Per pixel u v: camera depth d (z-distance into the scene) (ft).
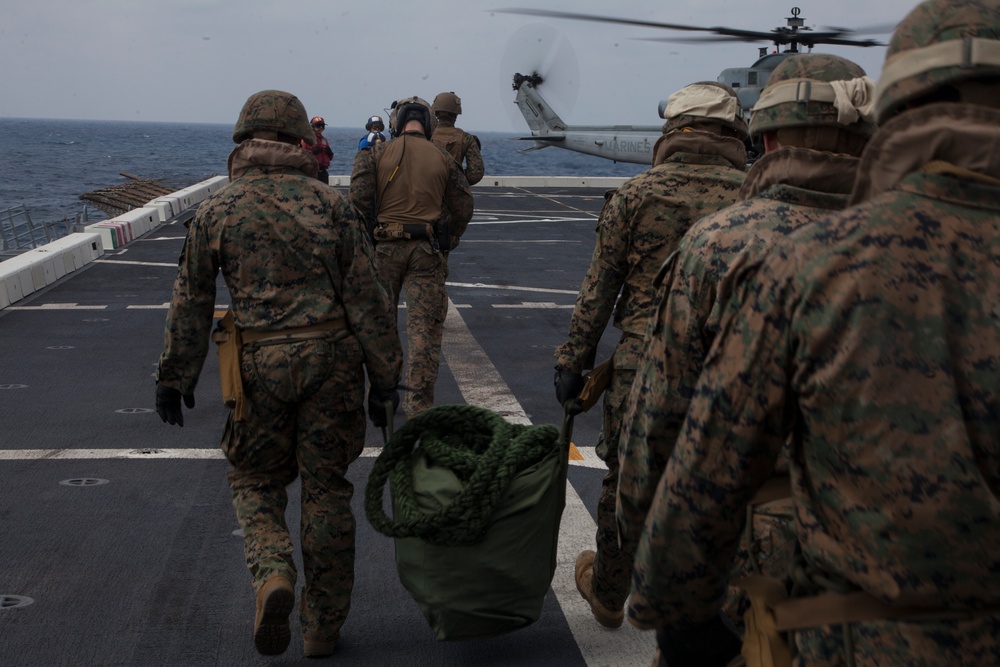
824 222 4.52
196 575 12.74
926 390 4.13
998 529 4.05
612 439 10.11
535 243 51.88
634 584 5.23
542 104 140.77
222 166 399.03
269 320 10.00
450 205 18.78
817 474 4.45
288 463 10.63
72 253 40.06
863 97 6.20
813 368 4.36
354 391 10.29
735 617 6.00
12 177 292.61
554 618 11.71
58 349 26.16
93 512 14.87
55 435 18.78
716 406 4.68
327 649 10.67
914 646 4.21
